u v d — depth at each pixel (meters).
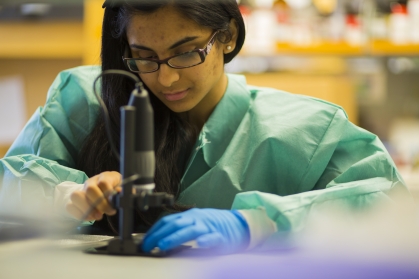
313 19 3.21
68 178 1.43
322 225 1.12
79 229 1.38
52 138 1.58
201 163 1.47
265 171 1.44
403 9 3.19
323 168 1.42
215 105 1.52
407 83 3.82
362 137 1.44
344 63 3.69
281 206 1.08
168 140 1.45
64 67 3.16
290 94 1.56
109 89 1.45
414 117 3.83
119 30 1.34
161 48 1.25
